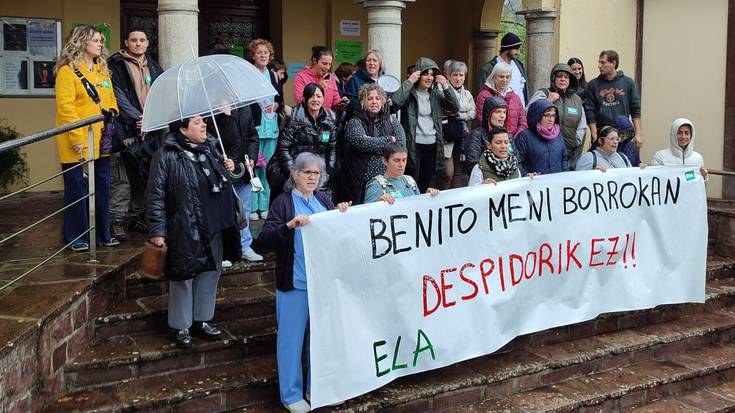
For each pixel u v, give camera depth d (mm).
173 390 4238
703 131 8344
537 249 5199
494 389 4918
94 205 4965
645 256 5812
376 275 4402
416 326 4578
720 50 8125
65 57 5223
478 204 4852
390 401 4461
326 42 9953
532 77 8352
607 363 5492
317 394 4176
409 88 6414
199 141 4418
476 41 10820
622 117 6961
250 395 4402
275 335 4820
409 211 4539
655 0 8641
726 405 5305
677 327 6086
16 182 8336
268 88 4785
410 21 10766
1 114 8281
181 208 4277
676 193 5895
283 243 4152
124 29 9031
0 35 8188
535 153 5957
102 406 4023
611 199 5570
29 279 4551
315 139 5652
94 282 4551
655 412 5152
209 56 4715
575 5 8422
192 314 4613
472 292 4848
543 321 5277
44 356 3926
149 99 4453
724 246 7297
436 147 6824
